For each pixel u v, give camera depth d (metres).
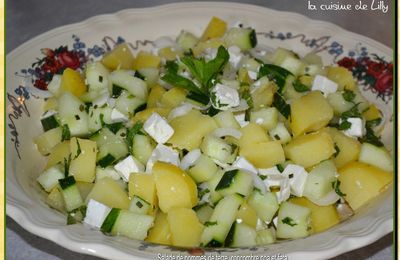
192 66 0.48
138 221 0.40
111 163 0.45
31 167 0.47
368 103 0.53
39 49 0.54
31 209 0.39
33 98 0.51
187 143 0.44
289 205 0.42
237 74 0.52
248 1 0.70
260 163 0.44
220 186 0.42
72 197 0.43
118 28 0.59
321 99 0.47
